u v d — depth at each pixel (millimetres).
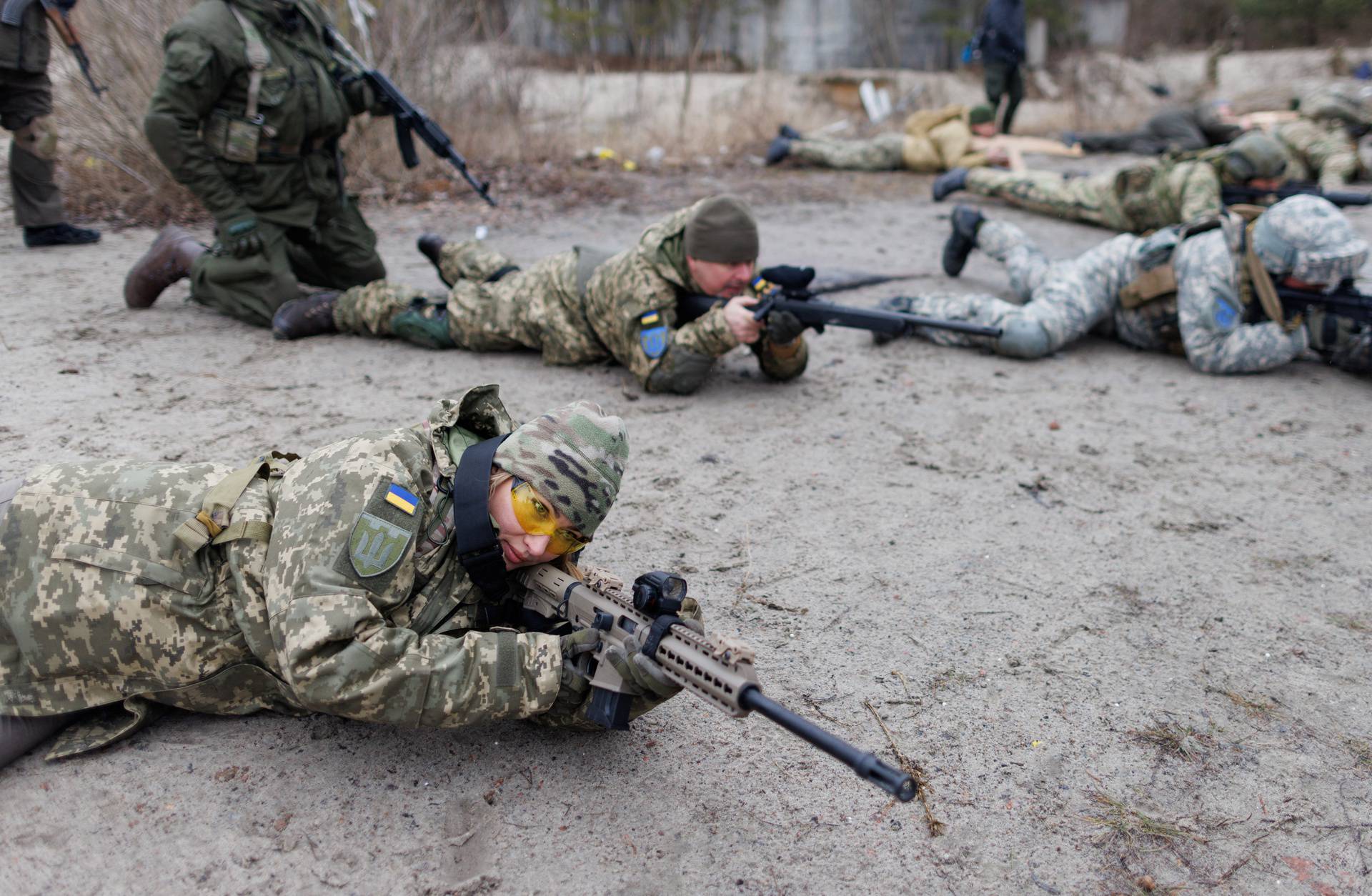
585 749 2447
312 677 1992
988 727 2613
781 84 14742
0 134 9070
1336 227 4867
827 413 4602
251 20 4852
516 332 4918
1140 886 2164
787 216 9000
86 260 6414
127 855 2080
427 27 9297
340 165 5410
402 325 5082
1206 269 5105
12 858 2051
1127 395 4961
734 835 2221
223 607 2201
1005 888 2137
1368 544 3627
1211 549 3561
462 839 2164
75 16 7641
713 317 4363
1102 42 20406
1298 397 4969
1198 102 14039
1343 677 2893
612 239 7684
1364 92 11422
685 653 1937
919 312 5613
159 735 2404
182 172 4816
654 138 11594
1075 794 2408
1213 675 2877
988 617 3098
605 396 4621
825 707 2641
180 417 4109
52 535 2188
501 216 8242
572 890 2059
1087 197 8570
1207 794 2436
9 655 2221
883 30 17172
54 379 4395
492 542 2125
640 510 3604
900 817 2307
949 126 10922
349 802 2242
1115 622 3109
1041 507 3816
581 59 13898
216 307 5355
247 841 2129
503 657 2105
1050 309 5344
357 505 2082
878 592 3195
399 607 2162
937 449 4281
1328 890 2184
